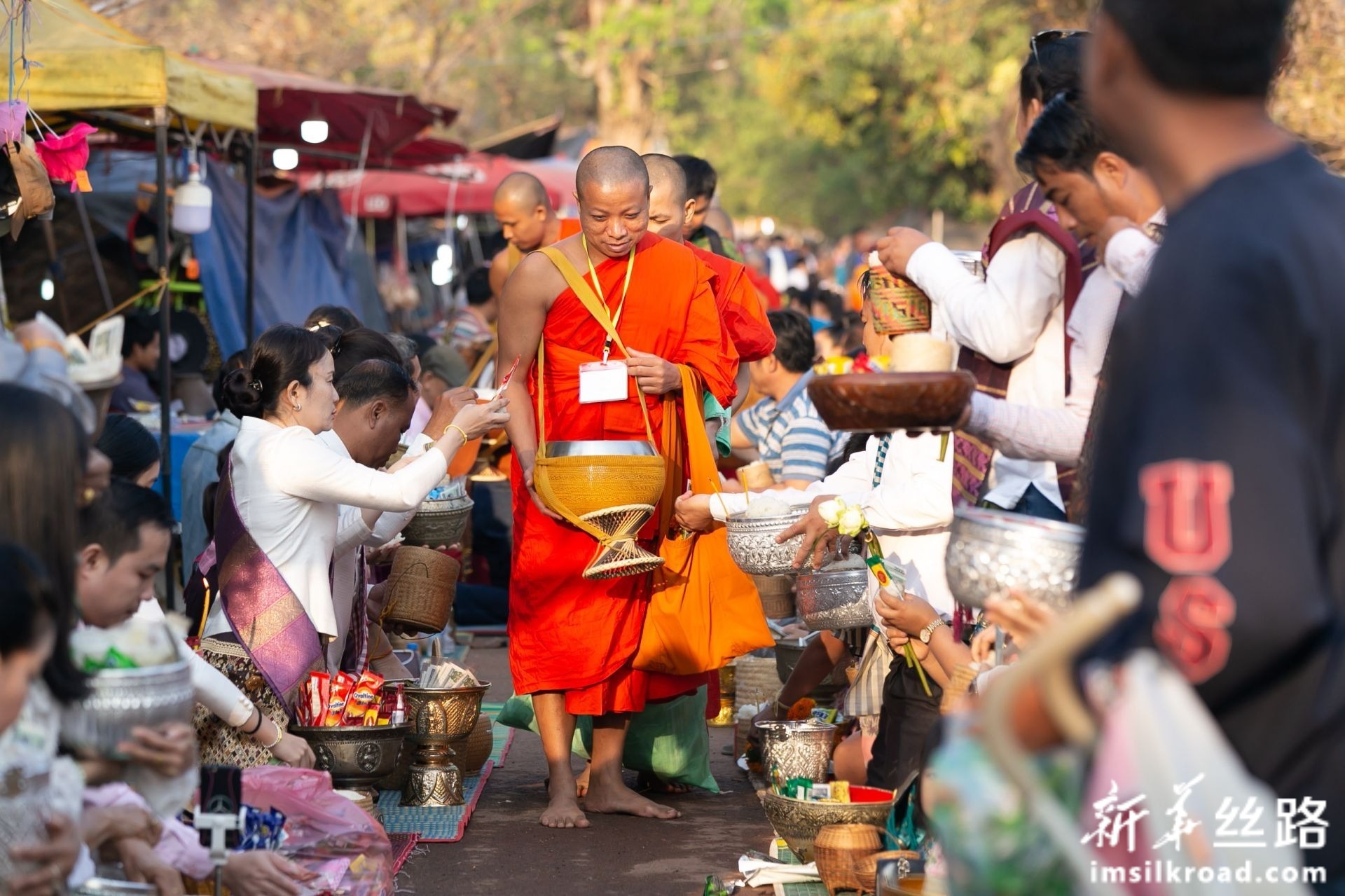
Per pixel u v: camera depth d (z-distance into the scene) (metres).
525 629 5.93
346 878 4.24
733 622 6.06
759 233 42.53
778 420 8.23
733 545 4.95
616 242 5.70
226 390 5.22
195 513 7.73
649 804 5.97
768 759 5.27
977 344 3.88
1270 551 1.90
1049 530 3.10
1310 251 2.02
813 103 38.75
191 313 11.69
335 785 5.22
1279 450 1.92
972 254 4.46
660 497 5.79
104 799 3.31
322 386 5.29
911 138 37.47
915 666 4.48
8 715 2.73
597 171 5.62
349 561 5.65
